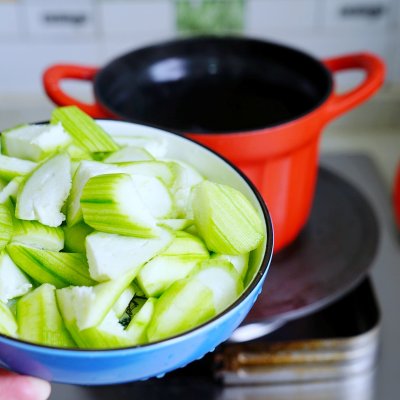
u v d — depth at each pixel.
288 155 0.79
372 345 0.86
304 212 0.87
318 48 1.30
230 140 0.74
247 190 0.63
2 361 0.56
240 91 0.90
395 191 1.06
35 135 0.64
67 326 0.56
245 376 0.85
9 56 1.28
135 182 0.60
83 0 1.21
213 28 1.27
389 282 0.98
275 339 0.89
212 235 0.59
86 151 0.64
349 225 0.94
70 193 0.60
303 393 0.86
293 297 0.84
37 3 1.21
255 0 1.23
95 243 0.56
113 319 0.56
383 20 1.25
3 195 0.61
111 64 0.85
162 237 0.58
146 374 0.56
